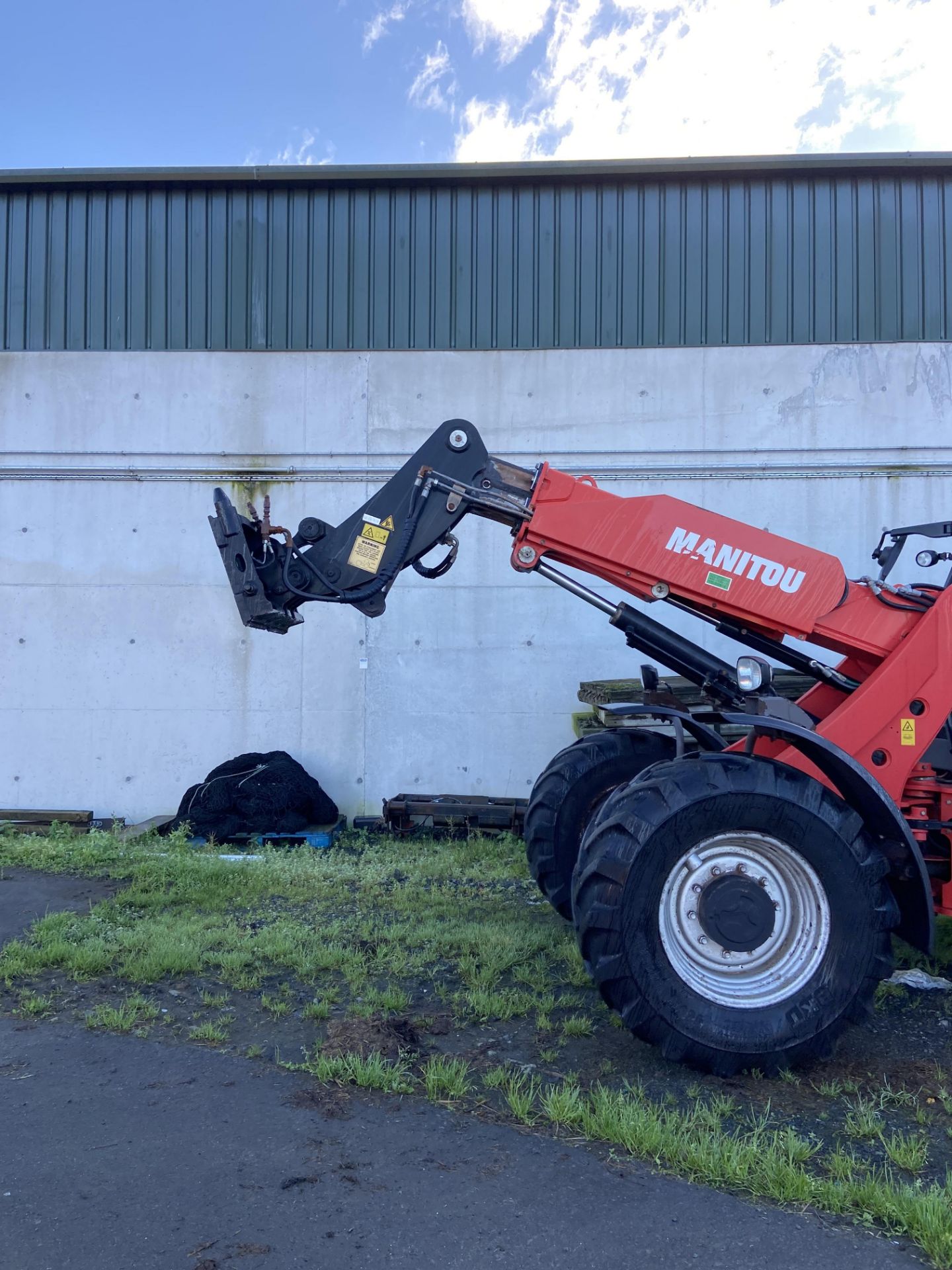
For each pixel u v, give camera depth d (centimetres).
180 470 927
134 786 923
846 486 907
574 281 928
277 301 935
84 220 944
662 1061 384
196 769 920
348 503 927
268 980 470
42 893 632
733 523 447
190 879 653
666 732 698
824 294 919
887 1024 429
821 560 440
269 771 841
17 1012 428
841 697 514
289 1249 259
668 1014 365
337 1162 304
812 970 378
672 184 926
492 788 910
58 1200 281
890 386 906
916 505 903
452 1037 403
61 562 928
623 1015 371
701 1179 297
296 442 929
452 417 927
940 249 916
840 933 377
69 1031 408
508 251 931
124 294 941
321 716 915
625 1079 368
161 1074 367
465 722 912
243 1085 357
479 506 463
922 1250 264
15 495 931
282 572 474
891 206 920
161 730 922
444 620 913
